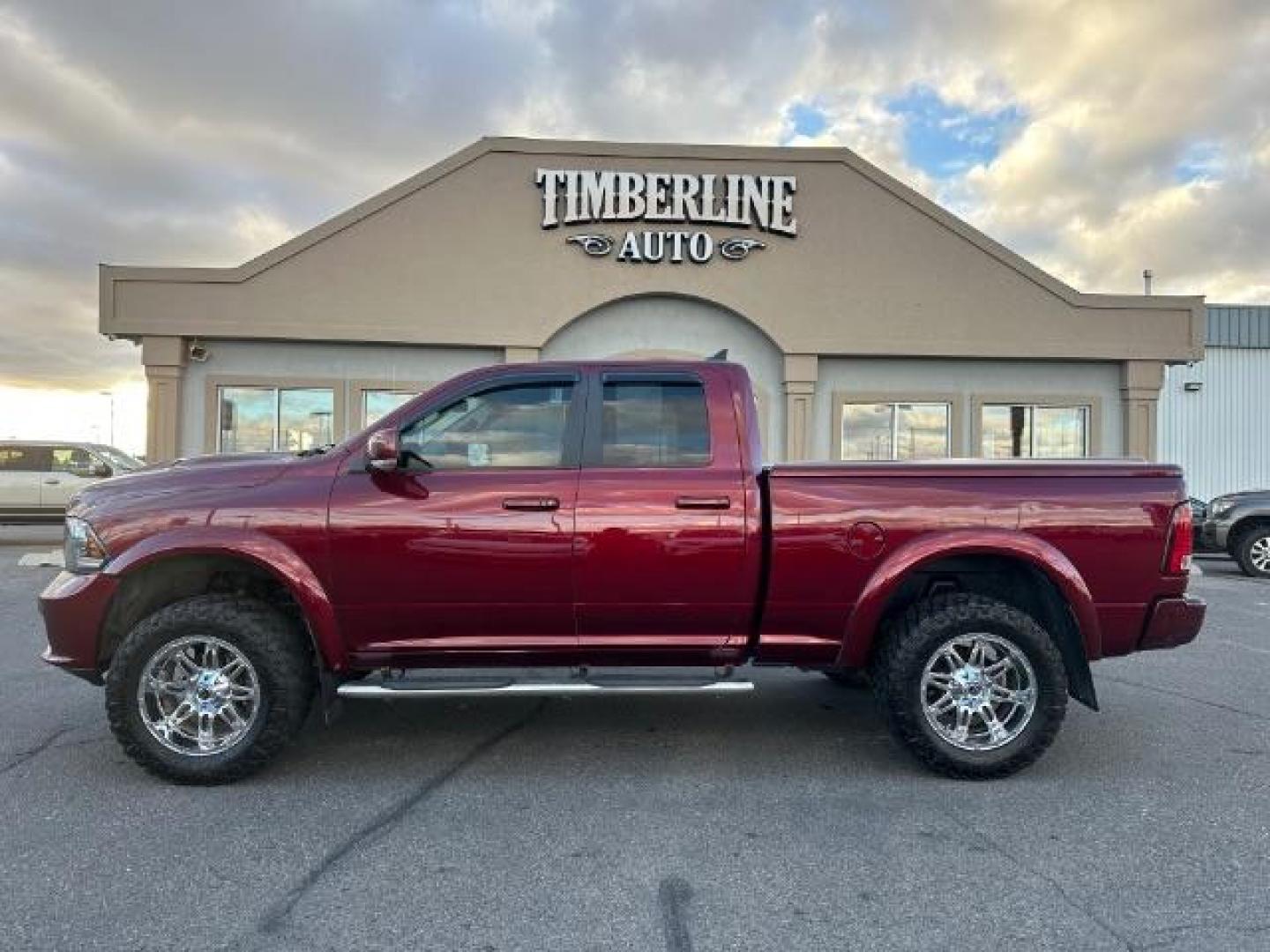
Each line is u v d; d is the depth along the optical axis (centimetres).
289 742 429
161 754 415
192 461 478
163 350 1420
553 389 455
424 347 1486
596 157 1477
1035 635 426
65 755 464
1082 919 300
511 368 459
